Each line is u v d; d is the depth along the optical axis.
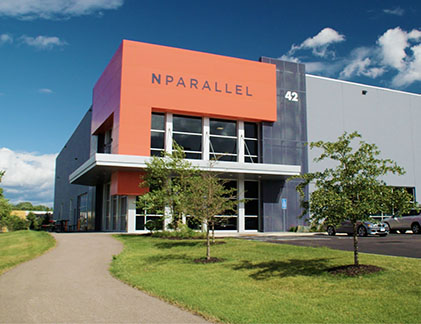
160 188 22.22
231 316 6.66
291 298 7.89
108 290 9.01
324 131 33.19
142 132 26.23
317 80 33.66
